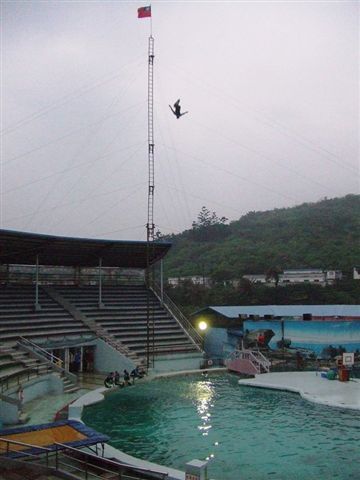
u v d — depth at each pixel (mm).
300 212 116812
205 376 38625
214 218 122938
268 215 126625
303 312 47031
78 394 30438
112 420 24000
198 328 52062
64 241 43125
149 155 45812
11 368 29953
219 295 72500
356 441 19938
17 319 40938
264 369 38531
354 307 47625
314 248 89750
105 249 48344
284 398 29031
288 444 19594
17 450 15906
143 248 49781
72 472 15812
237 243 103750
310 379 34438
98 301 49844
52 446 15977
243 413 25188
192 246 113000
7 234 38500
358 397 28016
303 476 16047
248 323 46906
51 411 25734
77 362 40312
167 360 41656
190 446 19469
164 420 23875
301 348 44250
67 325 42438
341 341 43094
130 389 32781
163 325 48781
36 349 35312
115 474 15742
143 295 54000
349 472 16406
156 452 18734
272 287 71562
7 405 22672
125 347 41906
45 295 47781
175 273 94938
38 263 49438
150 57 46625
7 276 49625
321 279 77062
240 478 15906
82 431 17938
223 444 19703
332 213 107562
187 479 13164
